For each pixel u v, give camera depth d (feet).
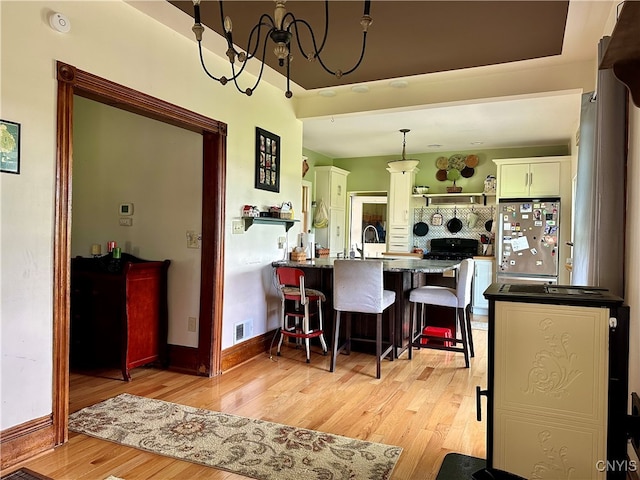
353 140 22.41
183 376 12.10
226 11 9.24
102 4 8.69
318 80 13.64
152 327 12.50
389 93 14.40
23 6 7.32
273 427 8.97
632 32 4.44
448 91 13.55
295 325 15.42
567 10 8.89
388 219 25.73
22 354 7.43
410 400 10.53
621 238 7.52
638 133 6.79
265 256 14.49
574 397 5.27
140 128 13.10
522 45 10.75
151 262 12.28
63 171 7.94
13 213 7.23
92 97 8.85
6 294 7.19
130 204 13.28
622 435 5.12
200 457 7.76
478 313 22.89
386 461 7.70
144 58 9.64
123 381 11.65
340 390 11.14
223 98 12.25
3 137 7.06
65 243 8.02
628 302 7.36
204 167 12.14
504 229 21.76
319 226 25.38
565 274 20.76
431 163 25.55
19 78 7.26
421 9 8.93
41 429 7.75
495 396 5.61
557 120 18.10
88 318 12.30
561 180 20.86
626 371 5.09
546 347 5.37
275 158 14.75
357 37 10.30
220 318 12.34
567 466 5.34
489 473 5.55
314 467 7.48
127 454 7.84
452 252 24.31
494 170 24.07
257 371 12.59
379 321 12.14
